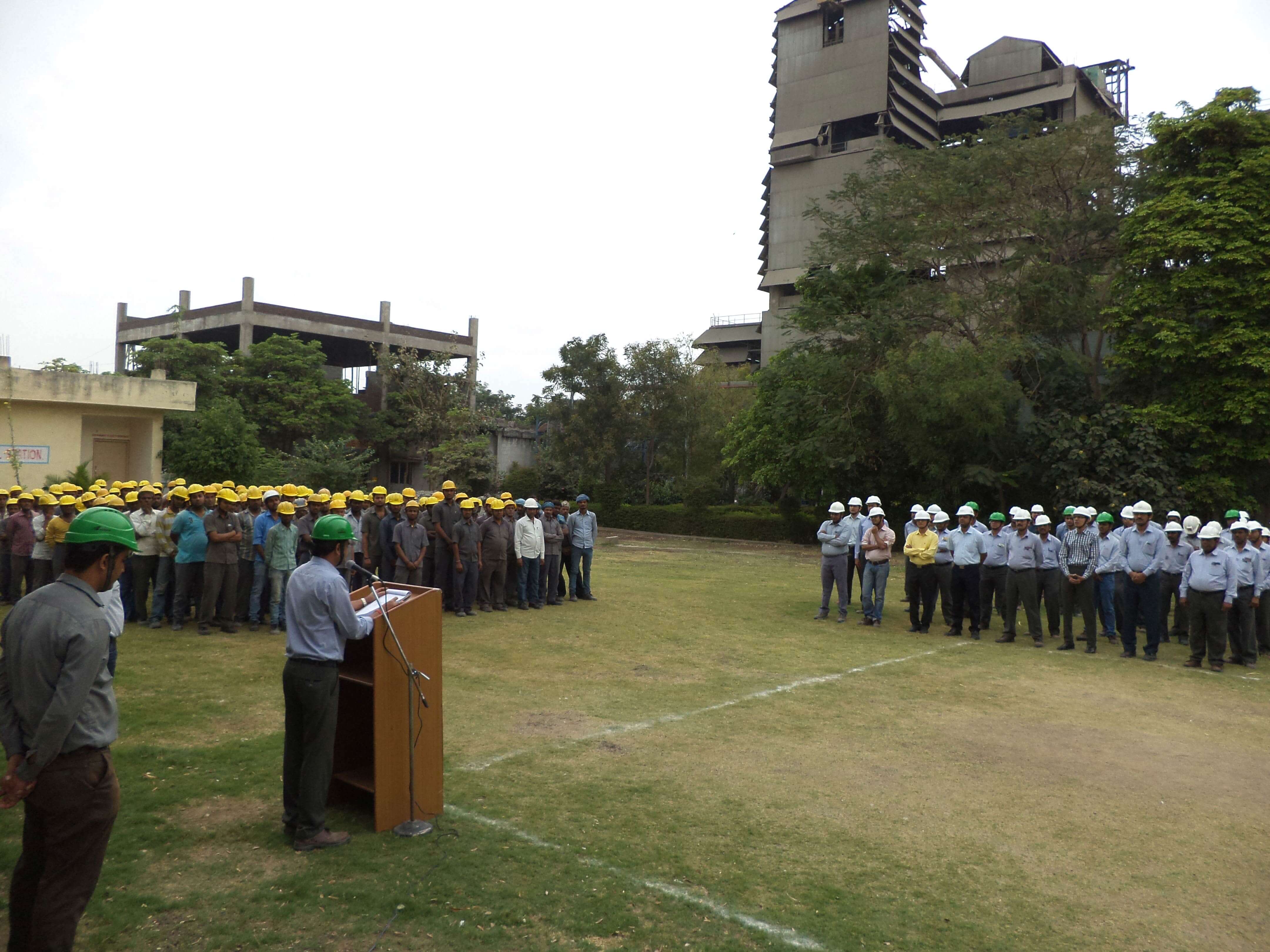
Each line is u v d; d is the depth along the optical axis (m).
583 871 4.58
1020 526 12.26
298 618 4.69
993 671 10.42
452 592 13.45
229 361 41.47
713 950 3.84
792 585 19.38
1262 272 21.30
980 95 56.22
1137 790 6.31
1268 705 9.07
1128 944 4.10
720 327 73.94
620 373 42.94
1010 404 26.77
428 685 5.18
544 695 8.45
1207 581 10.79
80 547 3.29
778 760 6.68
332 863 4.55
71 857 3.31
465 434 45.97
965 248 27.78
